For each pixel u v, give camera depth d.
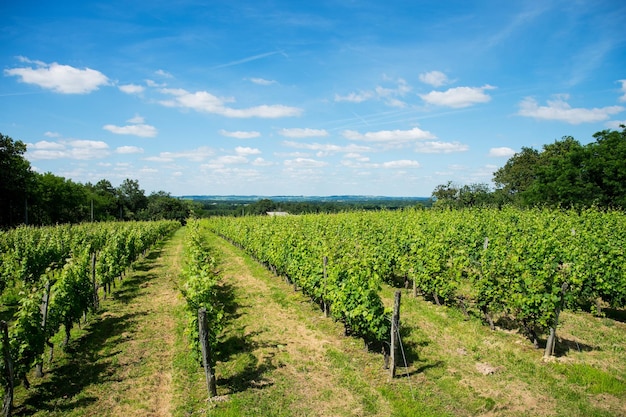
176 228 64.81
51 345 8.50
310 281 11.95
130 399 7.06
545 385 7.17
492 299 9.77
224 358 8.77
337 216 34.62
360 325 8.53
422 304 12.31
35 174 56.94
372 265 13.17
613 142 33.72
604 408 6.40
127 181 108.75
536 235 15.35
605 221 19.50
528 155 60.16
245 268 20.30
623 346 8.91
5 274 14.69
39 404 6.90
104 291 14.07
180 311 12.17
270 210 76.00
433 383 7.37
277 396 7.04
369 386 7.34
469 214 27.56
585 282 10.99
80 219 75.88
